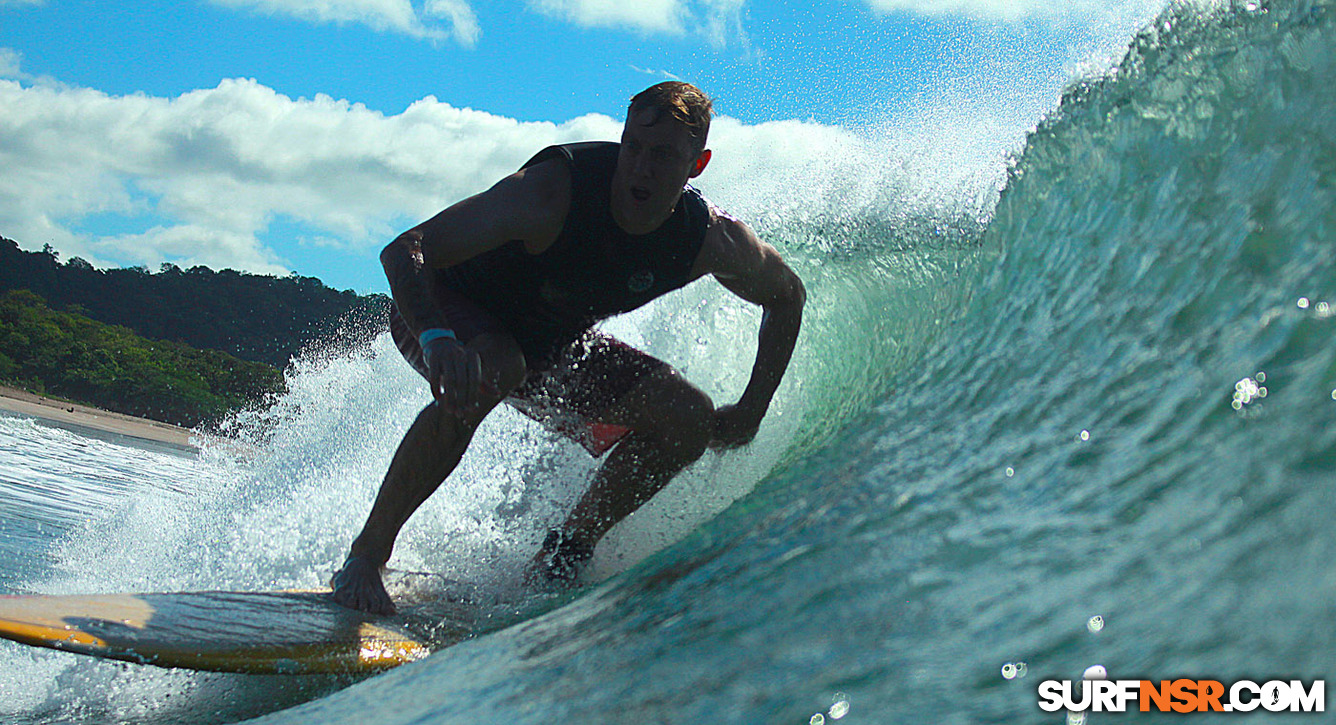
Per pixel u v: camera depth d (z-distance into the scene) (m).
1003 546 1.50
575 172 3.18
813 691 1.28
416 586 3.37
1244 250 1.91
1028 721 1.04
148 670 2.89
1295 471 1.25
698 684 1.46
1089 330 2.20
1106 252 2.47
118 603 2.79
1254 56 2.41
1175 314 1.93
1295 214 1.87
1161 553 1.25
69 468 11.52
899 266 4.14
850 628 1.44
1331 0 2.24
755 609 1.69
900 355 3.54
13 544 5.21
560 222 3.17
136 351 85.50
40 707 2.67
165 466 16.52
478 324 3.30
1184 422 1.54
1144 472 1.48
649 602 2.14
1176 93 2.63
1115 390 1.84
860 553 1.74
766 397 3.63
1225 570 1.14
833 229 4.82
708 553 2.40
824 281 4.52
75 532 5.79
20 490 8.08
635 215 3.17
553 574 3.40
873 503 2.00
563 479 3.89
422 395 5.87
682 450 3.47
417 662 2.46
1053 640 1.17
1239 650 1.01
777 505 2.56
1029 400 2.10
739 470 3.75
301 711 2.19
